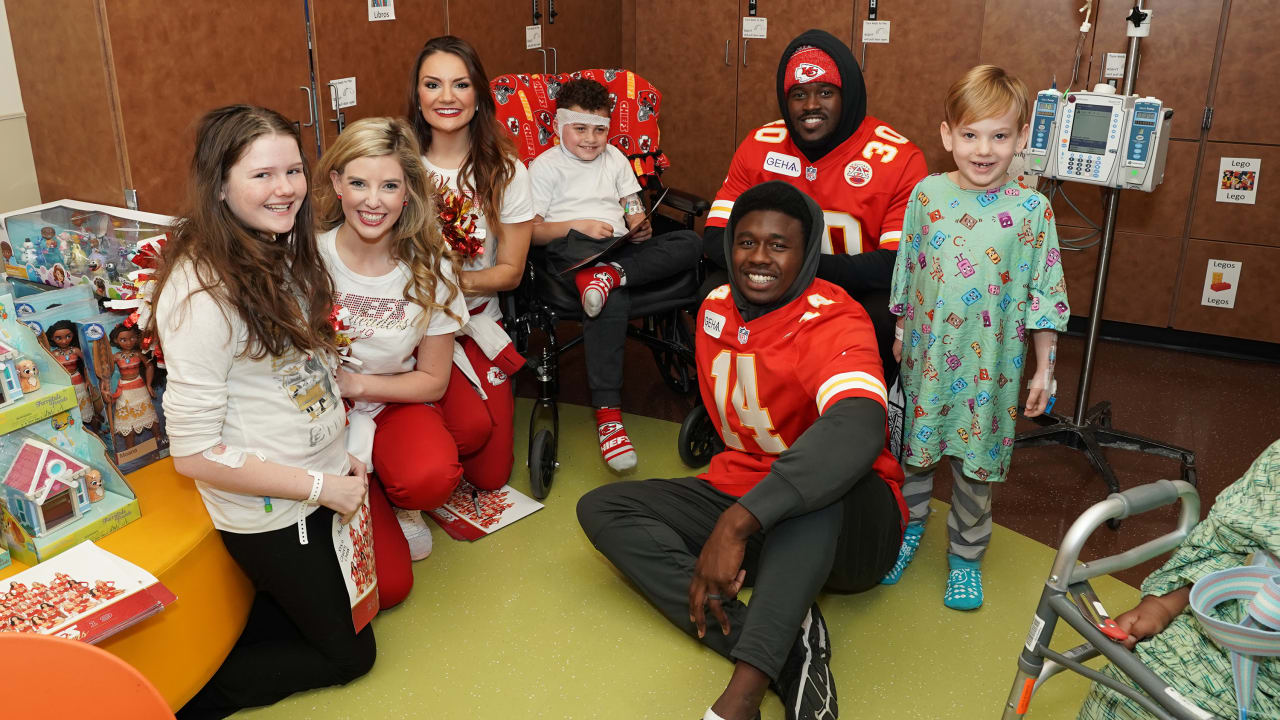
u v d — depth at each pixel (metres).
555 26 4.36
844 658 2.24
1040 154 3.13
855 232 2.81
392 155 2.06
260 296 1.76
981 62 4.25
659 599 2.17
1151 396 3.77
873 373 1.95
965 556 2.46
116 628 1.56
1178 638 1.49
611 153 3.38
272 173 1.75
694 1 4.84
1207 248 4.07
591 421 3.48
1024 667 1.61
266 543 1.94
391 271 2.23
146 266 2.15
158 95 2.68
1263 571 1.34
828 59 2.66
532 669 2.18
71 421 1.93
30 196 2.79
